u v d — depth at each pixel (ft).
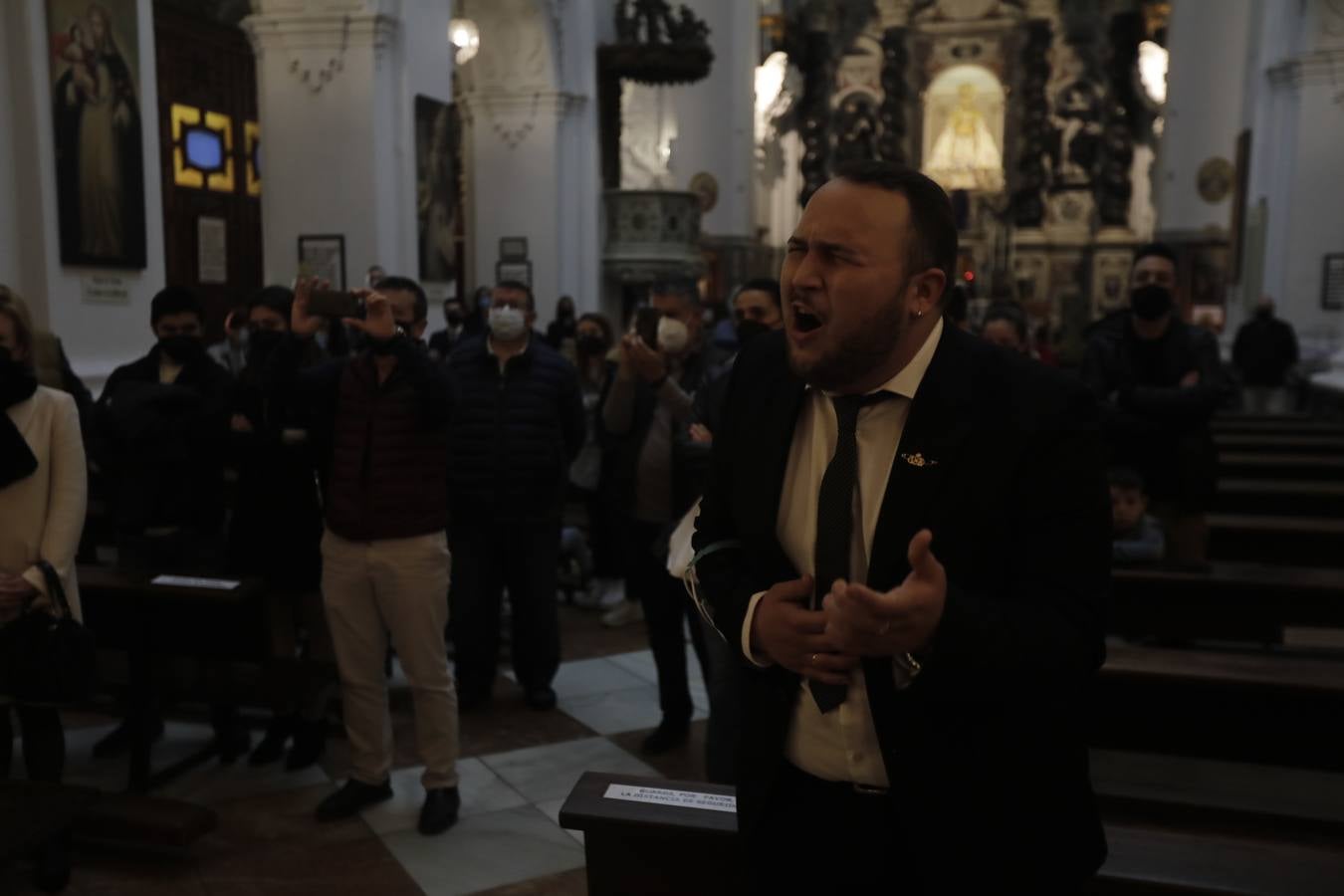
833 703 4.55
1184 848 6.17
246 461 13.32
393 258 31.91
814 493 4.68
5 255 19.15
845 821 4.72
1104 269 91.15
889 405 4.50
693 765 13.80
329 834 11.66
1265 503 18.58
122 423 13.38
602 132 48.06
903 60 93.45
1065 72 91.91
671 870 6.54
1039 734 4.42
